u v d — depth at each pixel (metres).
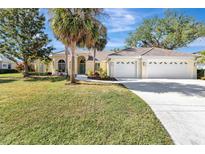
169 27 38.84
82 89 11.83
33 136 5.58
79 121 6.46
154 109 7.94
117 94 10.25
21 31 24.03
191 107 8.34
